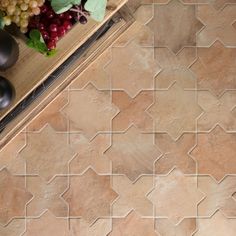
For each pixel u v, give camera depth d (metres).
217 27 1.76
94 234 1.76
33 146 1.74
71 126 1.75
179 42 1.75
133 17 1.71
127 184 1.76
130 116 1.76
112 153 1.76
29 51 1.32
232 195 1.77
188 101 1.76
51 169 1.75
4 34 1.21
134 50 1.75
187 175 1.76
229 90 1.76
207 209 1.77
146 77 1.75
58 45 1.33
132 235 1.76
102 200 1.76
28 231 1.75
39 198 1.75
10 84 1.27
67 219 1.75
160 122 1.76
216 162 1.77
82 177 1.76
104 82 1.75
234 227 1.77
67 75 1.64
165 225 1.77
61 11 1.22
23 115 1.59
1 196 1.74
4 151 1.74
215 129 1.77
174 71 1.75
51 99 1.72
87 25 1.34
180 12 1.75
